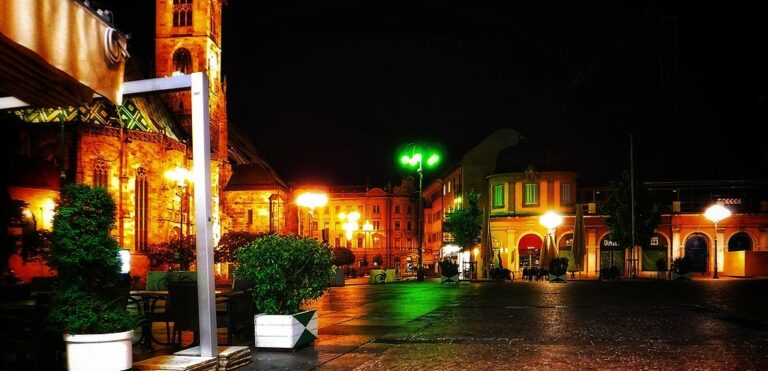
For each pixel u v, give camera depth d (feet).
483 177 225.35
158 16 250.98
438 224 299.17
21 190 145.59
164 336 45.62
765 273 164.04
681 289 101.96
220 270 228.02
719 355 33.96
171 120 246.47
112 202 29.14
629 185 175.52
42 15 17.69
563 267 138.00
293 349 36.68
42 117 183.01
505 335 42.73
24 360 30.40
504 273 159.74
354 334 44.29
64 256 27.50
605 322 50.55
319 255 38.70
